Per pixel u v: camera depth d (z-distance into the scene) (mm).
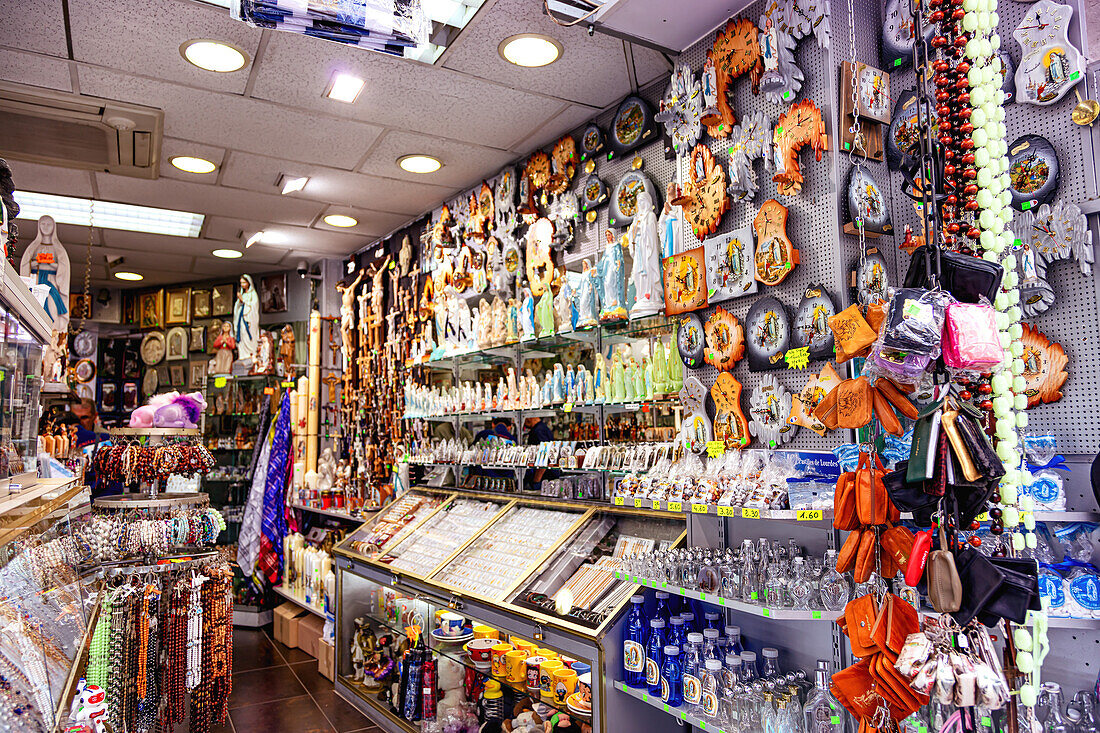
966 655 1477
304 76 3363
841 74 2490
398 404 5676
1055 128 2107
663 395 3158
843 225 2473
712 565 2400
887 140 2621
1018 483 1619
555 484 3775
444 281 5078
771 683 2285
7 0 2713
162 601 3432
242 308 7008
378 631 4520
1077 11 2064
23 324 2062
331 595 5121
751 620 2691
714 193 2902
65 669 1854
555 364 3986
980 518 1814
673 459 2951
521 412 4184
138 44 3061
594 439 3627
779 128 2604
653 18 2816
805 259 2588
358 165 4512
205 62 3225
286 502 6363
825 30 2502
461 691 3660
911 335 1565
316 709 4242
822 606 2141
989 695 1416
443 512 4469
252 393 7328
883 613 1681
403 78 3395
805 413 2510
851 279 2467
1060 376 2049
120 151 4172
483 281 4660
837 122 2510
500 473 4328
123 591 3186
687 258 3014
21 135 3961
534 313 3977
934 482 1588
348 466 6277
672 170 3297
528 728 3215
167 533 3494
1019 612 1457
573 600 2871
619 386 3367
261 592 6324
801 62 2627
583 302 3500
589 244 3809
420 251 5613
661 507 2574
